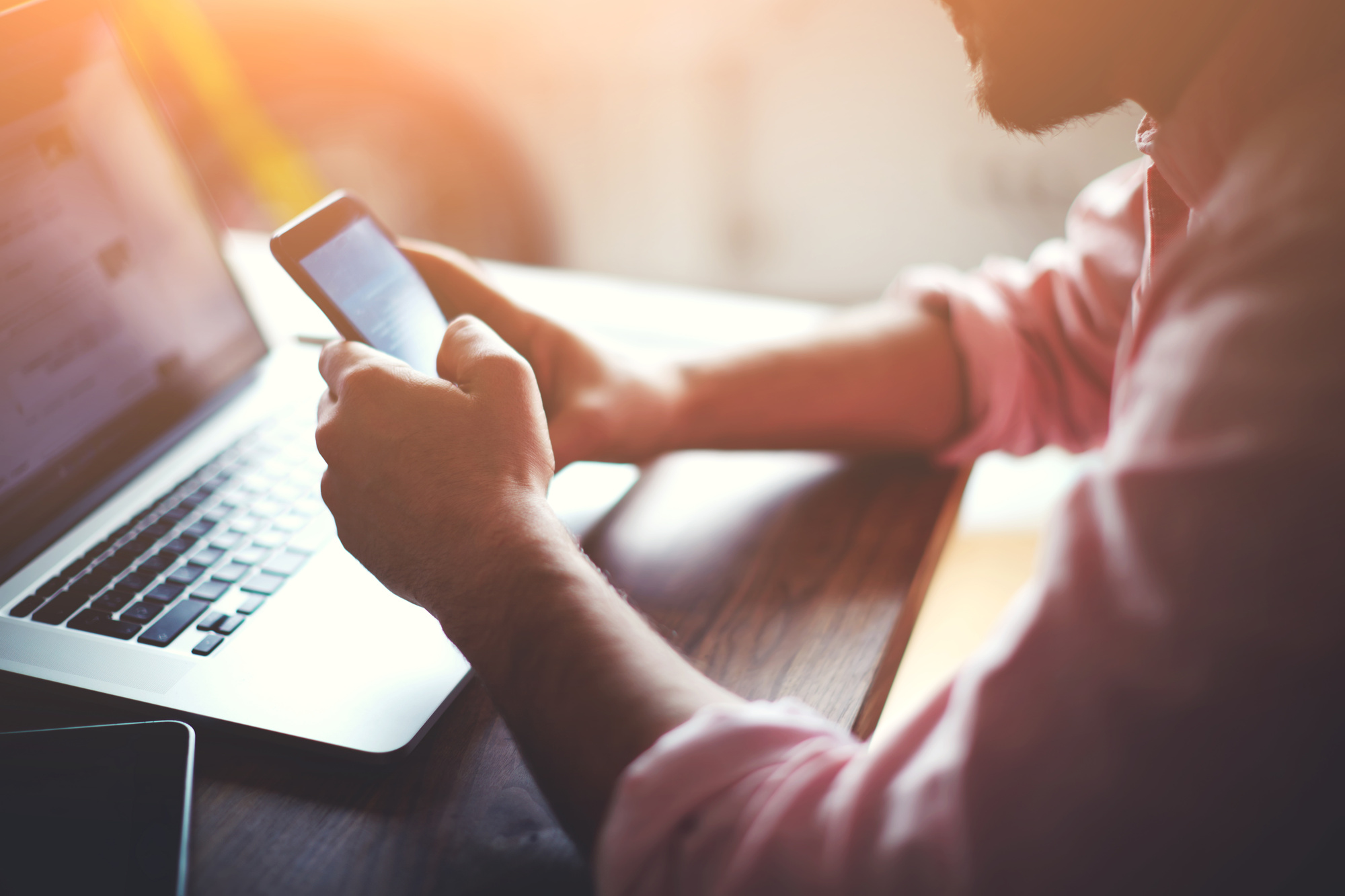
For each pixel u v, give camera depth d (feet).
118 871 1.27
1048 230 5.43
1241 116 1.21
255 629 1.68
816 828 1.11
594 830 1.23
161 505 2.01
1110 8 1.29
